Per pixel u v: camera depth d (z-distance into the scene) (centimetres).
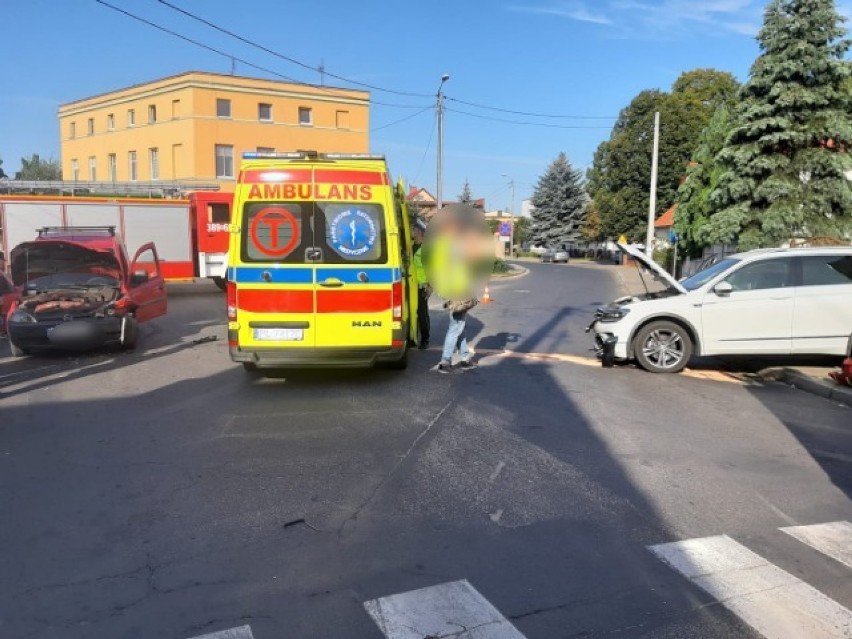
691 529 431
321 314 782
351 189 781
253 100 3809
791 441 624
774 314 903
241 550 399
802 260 918
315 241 777
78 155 4453
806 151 2080
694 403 765
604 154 5812
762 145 2119
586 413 711
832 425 680
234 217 775
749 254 953
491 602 343
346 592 352
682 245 2912
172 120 3766
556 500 475
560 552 398
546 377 888
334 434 627
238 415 693
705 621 327
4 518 443
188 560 387
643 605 341
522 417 691
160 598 346
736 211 2148
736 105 2234
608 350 938
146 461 555
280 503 468
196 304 1844
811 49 2031
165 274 2084
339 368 934
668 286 1015
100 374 903
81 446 595
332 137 4078
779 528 434
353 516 447
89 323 999
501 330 1370
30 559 387
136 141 4003
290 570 375
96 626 321
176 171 3806
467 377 880
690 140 5016
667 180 5162
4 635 312
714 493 493
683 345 916
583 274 3797
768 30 2095
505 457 566
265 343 781
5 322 1104
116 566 379
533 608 337
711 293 913
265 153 783
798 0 2075
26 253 1167
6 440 614
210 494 484
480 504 468
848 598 349
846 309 898
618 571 375
